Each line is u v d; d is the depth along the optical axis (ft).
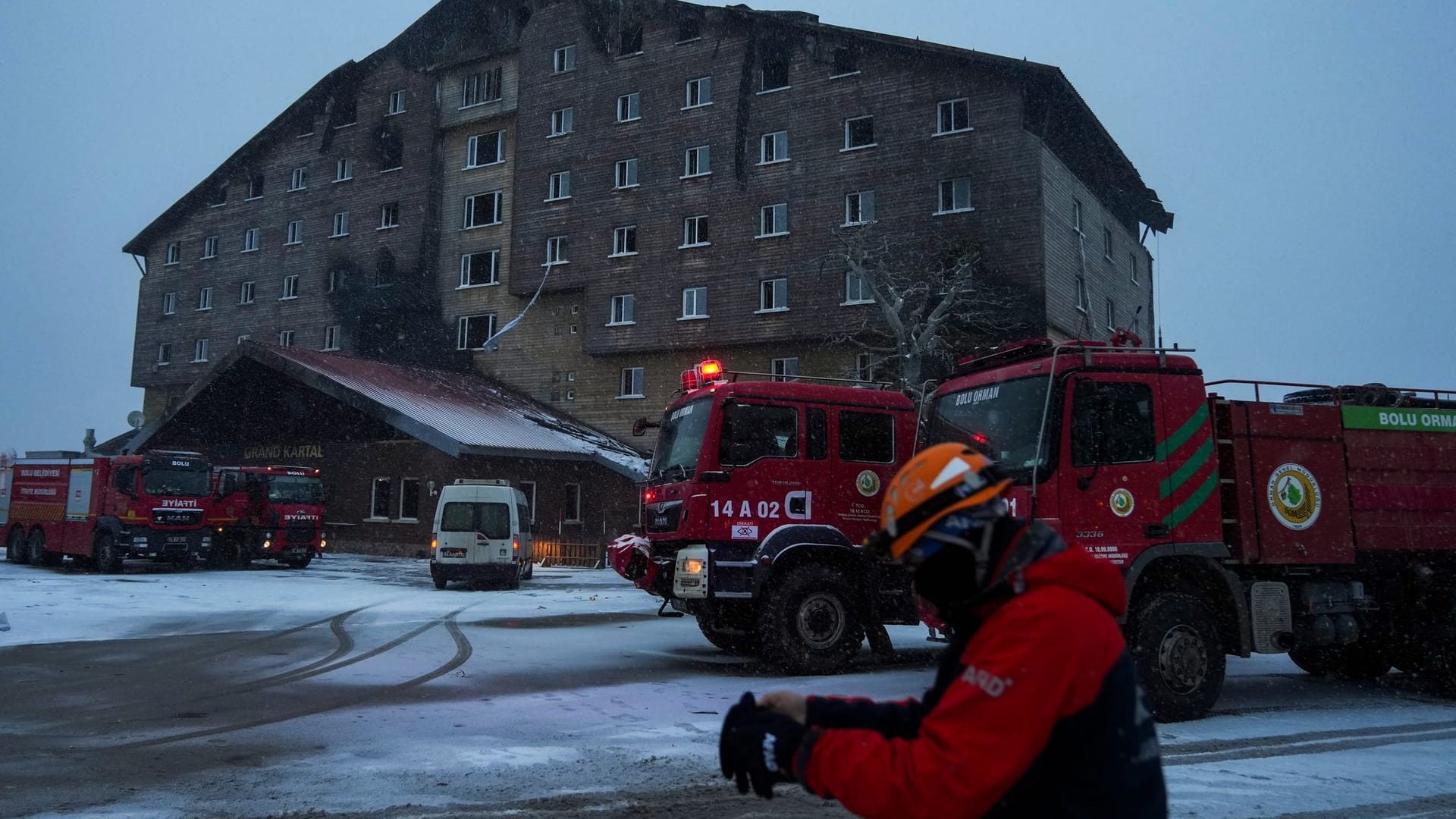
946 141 101.19
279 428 116.88
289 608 52.49
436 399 106.11
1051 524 23.98
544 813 15.80
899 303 90.22
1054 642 5.22
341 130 151.53
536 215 128.47
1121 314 120.57
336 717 23.76
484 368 132.67
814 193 108.47
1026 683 5.16
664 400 117.29
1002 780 5.06
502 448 92.68
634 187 120.88
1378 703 27.68
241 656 34.73
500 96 136.67
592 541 104.78
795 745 5.55
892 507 6.03
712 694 27.14
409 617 49.11
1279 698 28.37
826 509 32.86
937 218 100.73
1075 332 103.19
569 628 44.98
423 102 142.31
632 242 121.08
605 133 124.16
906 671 32.09
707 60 117.60
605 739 21.33
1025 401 25.68
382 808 15.96
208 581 69.67
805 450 32.99
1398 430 28.78
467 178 138.41
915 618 32.22
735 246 112.88
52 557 84.02
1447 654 28.12
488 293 134.10
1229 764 19.22
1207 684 24.32
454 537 66.74
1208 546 25.07
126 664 32.81
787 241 109.40
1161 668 23.97
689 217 116.57
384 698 26.48
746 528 31.81
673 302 116.16
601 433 119.75
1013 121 97.86
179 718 23.57
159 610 50.44
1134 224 129.29
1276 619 26.22
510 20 136.77
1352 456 27.94
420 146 141.49
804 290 107.45
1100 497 24.45
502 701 26.02
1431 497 28.89
